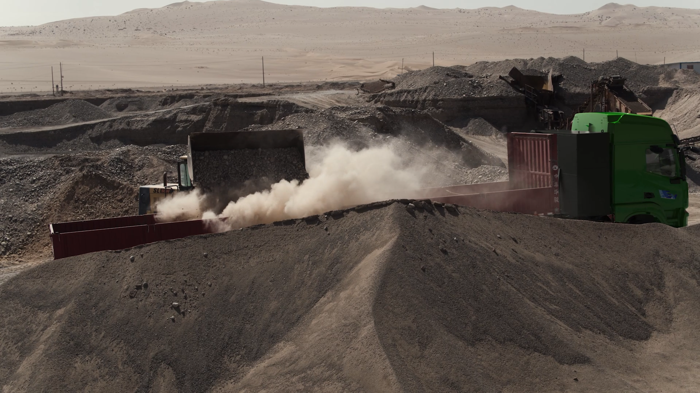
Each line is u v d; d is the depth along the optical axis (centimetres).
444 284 1105
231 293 1144
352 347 961
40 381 1016
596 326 1210
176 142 4556
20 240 2469
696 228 1650
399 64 10612
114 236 1409
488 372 987
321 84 7150
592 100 4272
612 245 1484
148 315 1108
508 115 4831
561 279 1295
